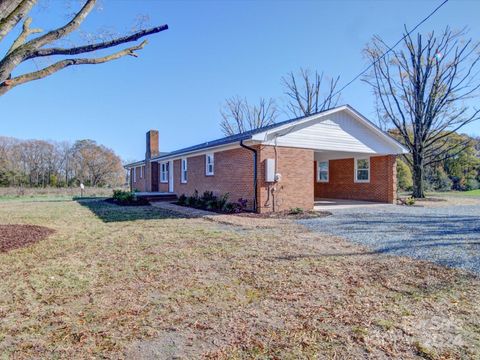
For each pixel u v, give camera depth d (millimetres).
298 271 4566
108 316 3180
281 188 11492
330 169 18625
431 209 12359
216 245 6273
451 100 17984
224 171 13383
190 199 14812
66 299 3633
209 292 3809
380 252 5594
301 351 2521
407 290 3801
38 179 35219
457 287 3873
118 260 5262
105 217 11047
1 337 2773
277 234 7371
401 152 14789
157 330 2887
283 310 3291
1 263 5121
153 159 22547
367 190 16047
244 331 2859
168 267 4836
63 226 8992
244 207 11711
